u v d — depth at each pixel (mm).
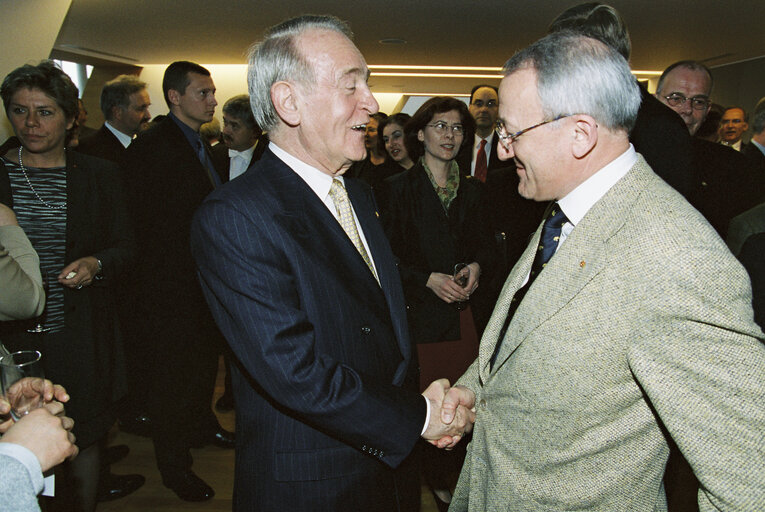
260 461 1153
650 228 848
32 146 1789
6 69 3625
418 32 5871
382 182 2256
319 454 1124
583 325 879
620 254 860
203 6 4715
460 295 2064
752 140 3643
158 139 2557
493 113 3668
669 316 801
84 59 7312
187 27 5516
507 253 2236
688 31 5777
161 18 5121
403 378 1228
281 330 1023
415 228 2148
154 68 7977
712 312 777
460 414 1191
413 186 2178
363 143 1185
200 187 2570
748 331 772
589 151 931
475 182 2322
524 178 1036
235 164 4242
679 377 799
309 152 1175
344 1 4605
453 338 2104
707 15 5055
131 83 3535
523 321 963
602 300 863
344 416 1042
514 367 979
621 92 911
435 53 7168
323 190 1212
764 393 768
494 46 6672
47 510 1973
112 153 3172
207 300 1144
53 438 899
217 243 1056
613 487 915
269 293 1036
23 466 837
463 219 2217
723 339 780
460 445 2184
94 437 1884
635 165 938
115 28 5539
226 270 1048
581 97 907
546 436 949
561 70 913
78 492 1923
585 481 927
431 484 2248
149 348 2469
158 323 2457
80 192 1923
